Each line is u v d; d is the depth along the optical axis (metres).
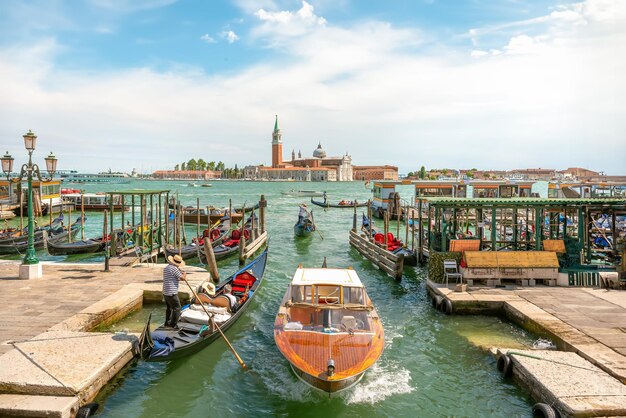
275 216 47.91
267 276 18.42
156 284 13.80
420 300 14.80
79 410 7.11
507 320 12.08
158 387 8.81
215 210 41.09
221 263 21.50
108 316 11.17
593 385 7.44
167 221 23.31
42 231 27.33
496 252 13.91
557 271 13.83
